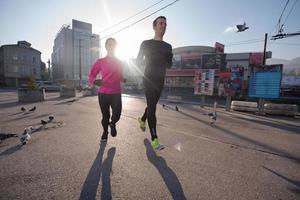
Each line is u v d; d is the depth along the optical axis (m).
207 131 4.71
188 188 2.03
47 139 3.54
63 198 1.78
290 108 8.34
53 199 1.76
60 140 3.50
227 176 2.33
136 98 16.17
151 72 2.99
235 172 2.45
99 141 3.50
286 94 22.56
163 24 3.01
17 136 3.67
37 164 2.47
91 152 2.95
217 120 6.54
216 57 27.61
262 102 8.70
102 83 3.35
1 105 8.87
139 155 2.90
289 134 4.86
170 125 5.27
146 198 1.83
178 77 32.00
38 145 3.20
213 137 4.15
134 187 2.02
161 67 3.03
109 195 1.86
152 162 2.66
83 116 6.06
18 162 2.52
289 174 2.46
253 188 2.08
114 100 3.39
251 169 2.56
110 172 2.33
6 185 1.97
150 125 3.05
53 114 6.36
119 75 3.42
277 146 3.70
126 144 3.38
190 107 10.68
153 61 2.99
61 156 2.76
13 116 5.89
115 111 3.42
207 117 6.98
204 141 3.80
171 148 3.29
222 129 5.04
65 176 2.19
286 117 8.27
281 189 2.08
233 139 4.07
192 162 2.72
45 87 26.22
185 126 5.21
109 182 2.10
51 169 2.35
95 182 2.09
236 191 2.01
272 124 6.28
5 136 3.54
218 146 3.51
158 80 3.02
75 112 6.89
